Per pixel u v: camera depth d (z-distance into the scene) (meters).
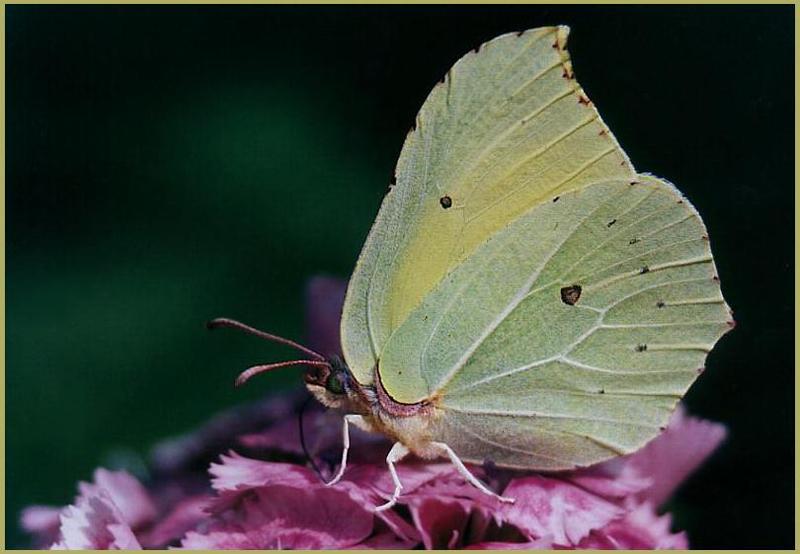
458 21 0.33
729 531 0.26
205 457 0.23
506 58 0.22
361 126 0.33
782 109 0.30
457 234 0.22
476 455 0.22
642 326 0.22
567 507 0.22
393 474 0.22
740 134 0.30
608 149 0.22
